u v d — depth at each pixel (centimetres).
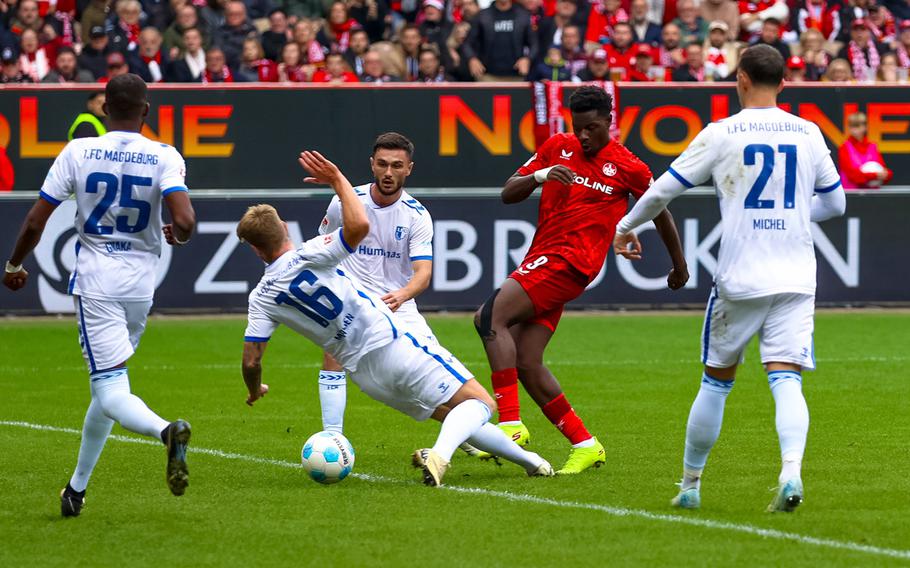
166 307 3005
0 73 3319
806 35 3559
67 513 1228
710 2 3700
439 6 3653
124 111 1208
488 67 3472
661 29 3588
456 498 1308
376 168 1529
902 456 1545
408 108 3056
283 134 3036
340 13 3581
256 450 1605
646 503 1281
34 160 2972
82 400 2008
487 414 1362
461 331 2834
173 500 1305
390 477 1433
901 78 3475
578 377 2242
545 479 1416
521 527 1176
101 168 1191
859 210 3108
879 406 1933
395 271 1566
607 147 1479
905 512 1235
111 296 1191
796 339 1183
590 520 1203
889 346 2617
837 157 3117
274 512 1246
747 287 1176
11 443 1645
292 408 1941
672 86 3077
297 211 3020
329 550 1098
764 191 1180
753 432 1719
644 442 1656
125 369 1203
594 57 3269
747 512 1238
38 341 2694
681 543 1114
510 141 3078
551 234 1488
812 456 1545
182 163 1222
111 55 3209
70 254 2983
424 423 1825
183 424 1120
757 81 1205
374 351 1327
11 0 3519
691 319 3020
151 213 1210
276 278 1298
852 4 3825
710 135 1191
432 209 3033
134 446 1627
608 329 2870
